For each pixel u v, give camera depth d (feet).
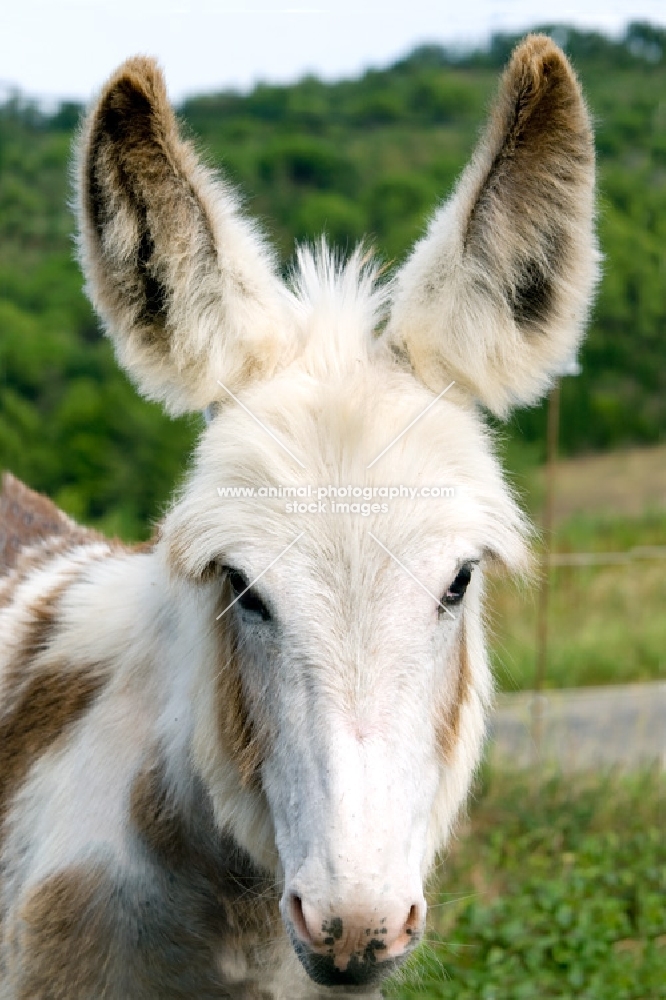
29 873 10.09
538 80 8.63
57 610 11.27
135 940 9.71
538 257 9.20
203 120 63.87
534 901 17.52
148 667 10.16
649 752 23.82
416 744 8.11
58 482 41.98
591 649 29.60
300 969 10.14
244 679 8.81
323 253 10.52
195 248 8.80
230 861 9.78
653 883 18.38
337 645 8.07
